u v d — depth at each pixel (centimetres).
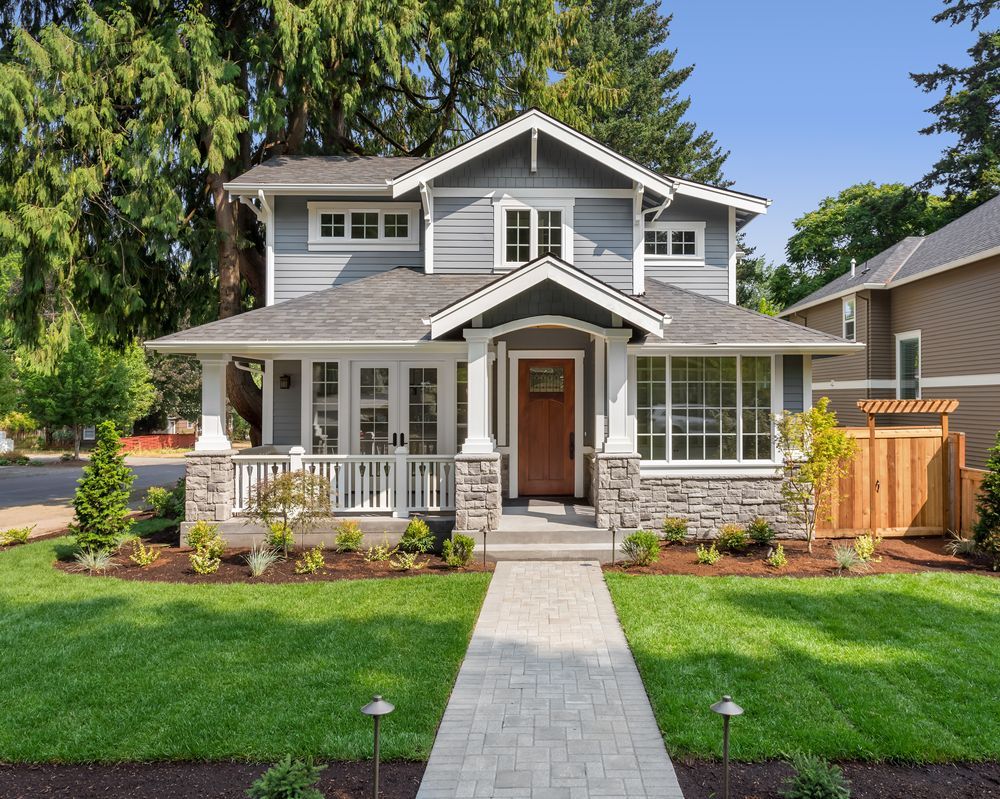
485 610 740
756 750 439
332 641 630
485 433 1016
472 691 537
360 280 1302
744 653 600
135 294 1446
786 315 2573
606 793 396
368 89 1773
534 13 1627
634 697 525
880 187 3616
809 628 664
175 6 1509
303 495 938
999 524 925
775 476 1099
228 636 647
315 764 427
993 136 2808
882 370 1942
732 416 1124
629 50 3428
